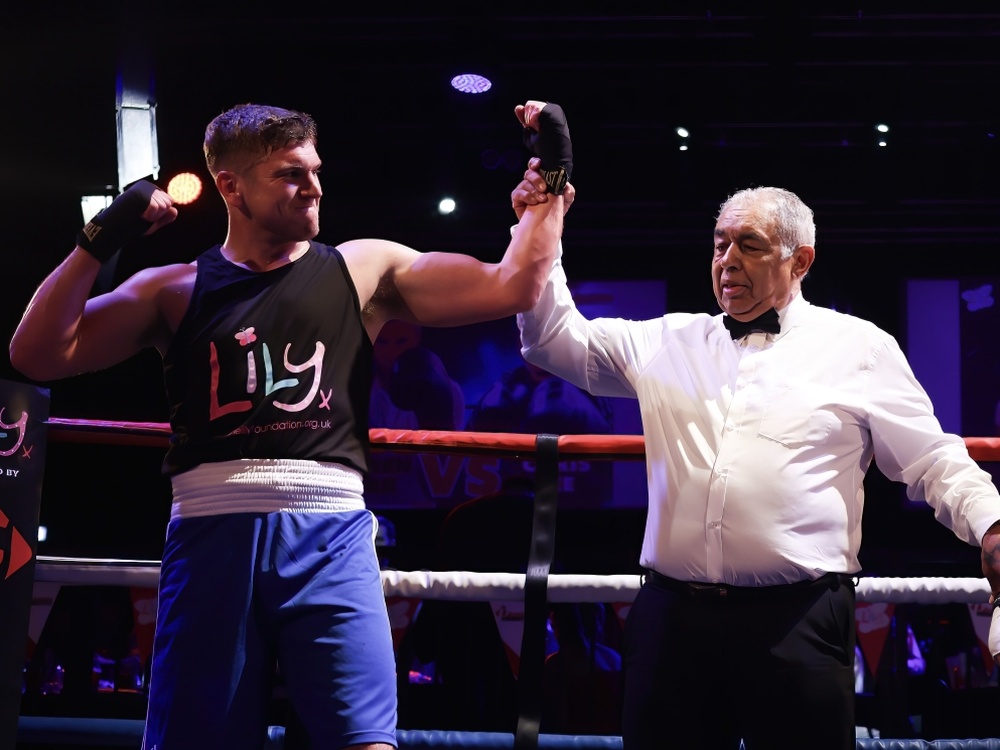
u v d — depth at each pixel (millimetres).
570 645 2746
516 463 9945
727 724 1909
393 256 1881
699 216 9711
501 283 1790
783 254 2000
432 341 10141
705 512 1890
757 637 1821
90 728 2256
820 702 1792
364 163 9570
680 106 9086
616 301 10250
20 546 2076
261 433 1667
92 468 9969
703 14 7941
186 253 8672
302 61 8469
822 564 1861
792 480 1889
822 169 9594
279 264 1771
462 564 2938
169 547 1696
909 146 9234
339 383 1732
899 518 10250
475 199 9523
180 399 1727
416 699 2771
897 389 1963
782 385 1960
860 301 10258
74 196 7906
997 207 9594
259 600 1641
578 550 9414
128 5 6992
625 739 1892
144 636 2346
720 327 2072
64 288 1636
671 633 1867
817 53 8438
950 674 3684
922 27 7988
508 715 2770
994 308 10008
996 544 1752
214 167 1775
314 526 1655
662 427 2010
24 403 2117
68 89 7160
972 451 2139
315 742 1600
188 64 8438
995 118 8914
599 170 9633
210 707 1608
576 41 8438
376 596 1679
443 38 8156
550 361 2164
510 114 9180
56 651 3240
